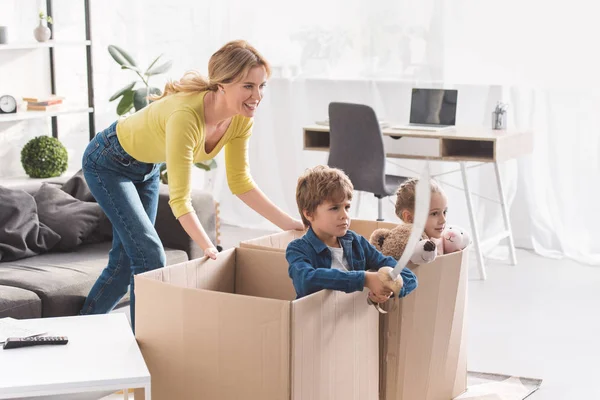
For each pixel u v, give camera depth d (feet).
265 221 19.97
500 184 16.53
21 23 17.67
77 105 18.16
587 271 16.11
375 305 7.78
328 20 18.61
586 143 16.55
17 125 17.80
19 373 7.02
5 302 10.39
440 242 9.30
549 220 17.22
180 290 7.45
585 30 16.19
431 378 8.85
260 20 19.36
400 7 17.76
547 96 16.71
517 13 16.70
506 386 10.50
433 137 15.78
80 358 7.39
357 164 15.84
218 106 9.16
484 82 17.20
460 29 17.25
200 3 19.80
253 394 7.17
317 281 7.30
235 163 10.00
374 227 9.70
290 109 19.36
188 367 7.52
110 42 19.80
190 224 8.90
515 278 15.66
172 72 20.21
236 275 8.95
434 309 8.62
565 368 11.33
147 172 10.48
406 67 17.90
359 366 7.79
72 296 11.18
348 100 18.66
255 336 7.09
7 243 12.26
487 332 12.76
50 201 13.17
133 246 10.30
